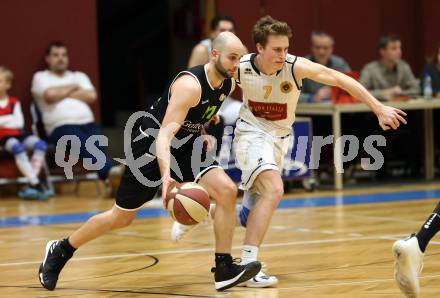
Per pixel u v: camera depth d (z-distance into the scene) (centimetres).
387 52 1745
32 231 1236
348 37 2077
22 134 1634
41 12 1738
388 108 784
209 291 789
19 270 925
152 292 789
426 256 937
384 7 2111
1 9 1706
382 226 1189
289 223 1242
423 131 1836
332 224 1222
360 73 1980
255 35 833
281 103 859
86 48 1777
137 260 966
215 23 1401
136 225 1267
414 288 698
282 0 1998
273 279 803
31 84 1730
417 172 1883
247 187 855
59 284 838
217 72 774
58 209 1480
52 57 1681
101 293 790
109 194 1638
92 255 1005
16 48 1719
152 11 2534
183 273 882
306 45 2028
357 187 1695
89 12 1778
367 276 835
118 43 2545
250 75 856
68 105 1655
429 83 1731
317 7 2039
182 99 760
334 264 909
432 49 2123
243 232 1177
